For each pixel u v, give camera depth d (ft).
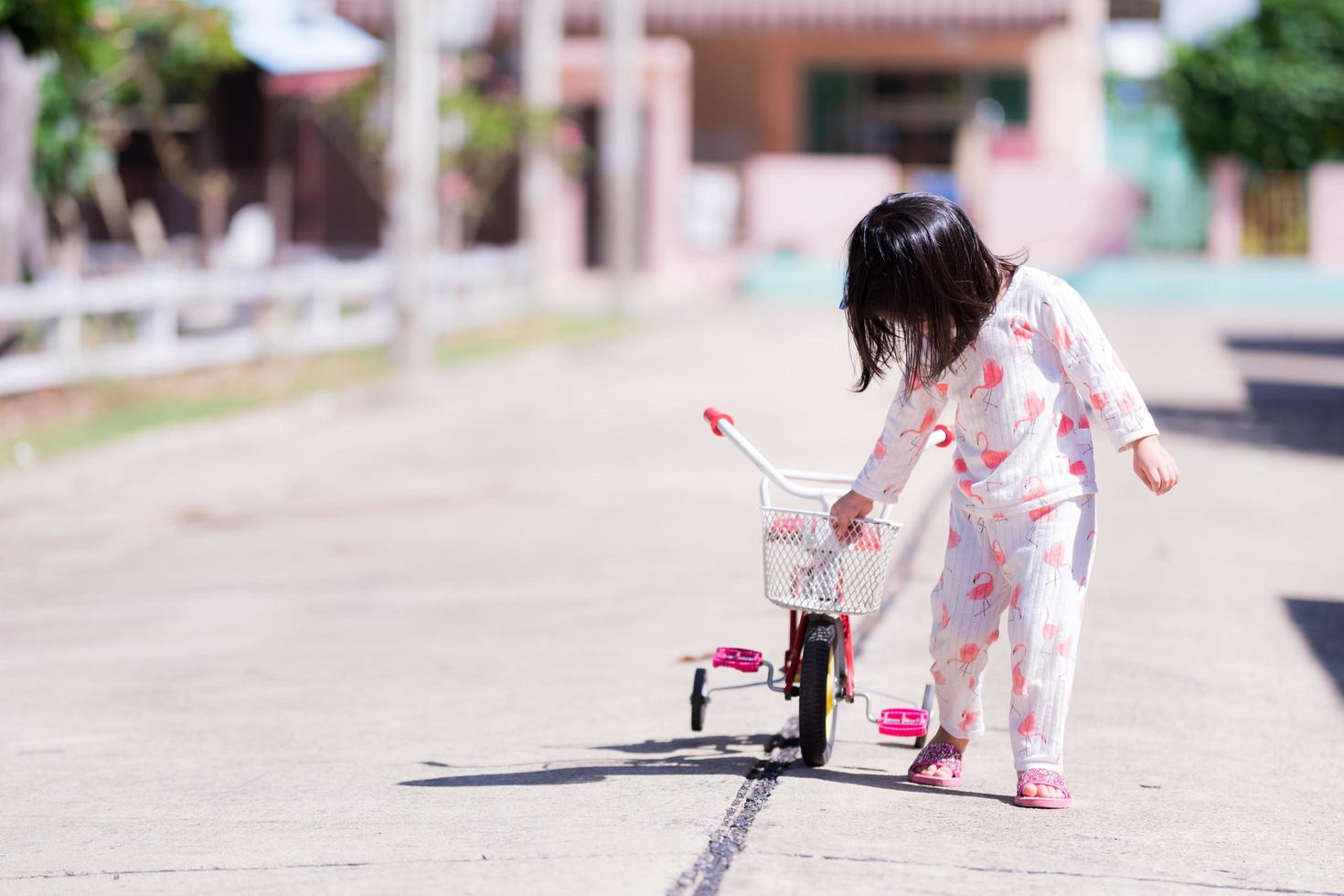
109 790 19.04
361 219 114.62
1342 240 109.29
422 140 64.69
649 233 112.98
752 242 113.91
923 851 15.76
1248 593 28.27
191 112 77.15
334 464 44.80
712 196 114.62
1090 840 16.29
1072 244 111.86
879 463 17.33
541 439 48.98
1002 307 16.75
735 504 37.88
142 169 82.89
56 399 55.42
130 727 21.80
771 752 19.52
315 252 103.45
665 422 51.70
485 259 90.53
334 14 106.32
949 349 16.46
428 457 45.93
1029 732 17.20
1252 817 17.25
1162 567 30.35
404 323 65.00
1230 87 111.86
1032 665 16.93
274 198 91.04
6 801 18.74
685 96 113.50
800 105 121.29
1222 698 22.06
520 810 17.35
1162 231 111.65
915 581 28.60
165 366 61.98
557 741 20.30
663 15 113.19
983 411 16.85
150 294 61.21
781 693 22.34
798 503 37.76
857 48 119.55
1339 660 24.06
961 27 110.42
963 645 17.48
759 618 26.94
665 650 25.02
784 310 100.42
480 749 20.12
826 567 17.54
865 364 16.90
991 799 17.61
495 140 88.33
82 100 64.64
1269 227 110.63
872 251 16.46
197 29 63.93
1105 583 28.96
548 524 35.99
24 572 32.01
